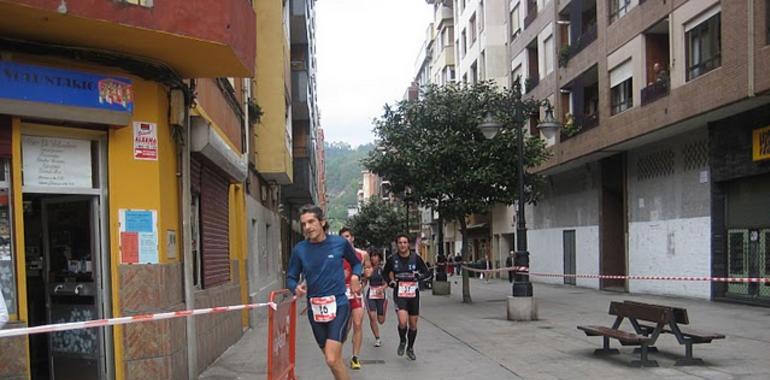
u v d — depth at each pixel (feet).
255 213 52.80
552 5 92.94
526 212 114.11
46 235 23.22
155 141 23.59
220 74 26.20
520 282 48.19
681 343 28.27
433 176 64.23
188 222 26.48
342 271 21.26
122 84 22.16
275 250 70.95
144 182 23.13
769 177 51.39
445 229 193.67
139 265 22.65
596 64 76.84
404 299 32.27
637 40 66.39
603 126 73.67
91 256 22.31
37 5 17.95
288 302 22.50
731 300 54.49
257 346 37.06
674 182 64.75
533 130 101.71
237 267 41.88
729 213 56.49
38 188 20.92
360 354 33.65
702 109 53.42
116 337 22.11
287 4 69.87
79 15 18.85
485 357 32.14
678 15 58.29
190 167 28.50
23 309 19.77
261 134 55.31
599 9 75.77
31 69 19.77
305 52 91.35
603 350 31.73
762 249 52.24
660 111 60.44
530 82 103.55
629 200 74.79
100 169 22.47
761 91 46.06
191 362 26.14
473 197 64.23
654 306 28.71
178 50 22.65
